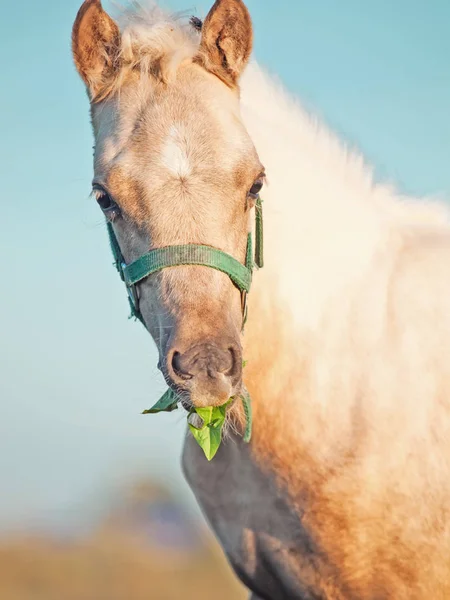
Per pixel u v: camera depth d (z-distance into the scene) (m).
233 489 4.14
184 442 4.39
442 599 3.94
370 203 4.28
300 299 3.99
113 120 3.73
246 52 3.89
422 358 3.95
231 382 3.38
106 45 3.90
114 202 3.65
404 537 3.90
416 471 3.88
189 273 3.49
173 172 3.54
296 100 4.42
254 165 3.65
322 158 4.28
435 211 4.43
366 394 3.92
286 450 3.97
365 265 4.10
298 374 3.97
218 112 3.67
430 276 4.10
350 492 3.89
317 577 4.01
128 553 12.14
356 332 4.00
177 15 4.05
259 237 3.89
